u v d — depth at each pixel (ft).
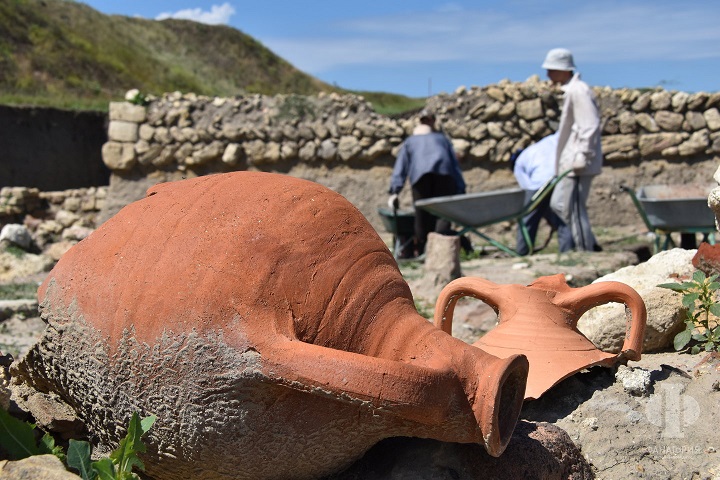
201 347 7.66
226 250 7.90
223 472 8.07
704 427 9.75
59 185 49.26
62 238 42.65
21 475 7.06
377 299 8.32
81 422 9.20
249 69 99.14
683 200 25.27
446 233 31.01
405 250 34.04
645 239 36.73
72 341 8.39
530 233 31.19
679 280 13.20
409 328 8.30
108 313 8.12
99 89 72.23
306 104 43.21
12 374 9.39
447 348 8.07
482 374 7.92
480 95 41.81
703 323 11.57
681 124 40.65
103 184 50.72
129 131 44.42
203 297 7.73
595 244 29.01
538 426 9.27
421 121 32.89
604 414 9.94
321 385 7.32
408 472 8.58
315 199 8.54
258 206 8.24
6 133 47.60
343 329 8.09
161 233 8.22
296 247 8.07
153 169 44.78
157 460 8.34
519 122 41.29
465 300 19.26
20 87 65.98
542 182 33.24
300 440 7.81
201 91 85.87
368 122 42.42
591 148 27.17
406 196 42.42
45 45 73.05
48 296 8.66
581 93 27.20
